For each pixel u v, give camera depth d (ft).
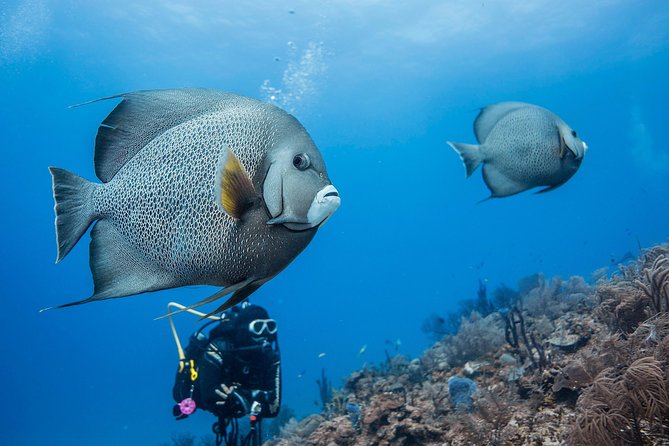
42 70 124.57
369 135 200.54
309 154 4.88
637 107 190.60
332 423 20.36
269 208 4.71
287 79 134.62
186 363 19.43
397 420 17.03
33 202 220.64
